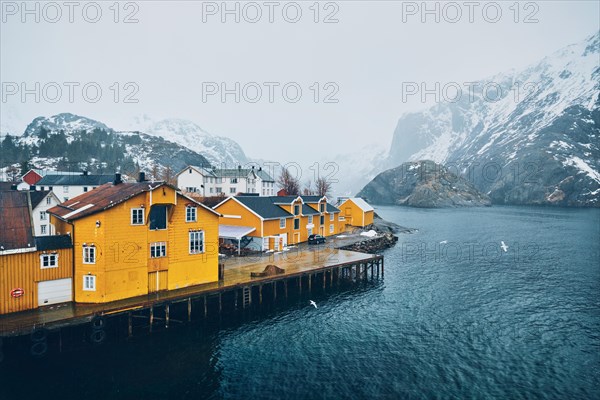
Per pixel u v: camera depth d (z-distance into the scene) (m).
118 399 22.89
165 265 34.19
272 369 26.81
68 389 23.64
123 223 31.55
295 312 37.41
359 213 87.88
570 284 47.84
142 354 28.16
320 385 24.91
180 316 34.56
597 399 23.47
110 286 30.88
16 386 23.75
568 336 32.50
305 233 65.25
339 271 50.06
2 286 27.77
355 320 35.78
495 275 52.28
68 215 31.97
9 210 31.47
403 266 57.75
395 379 25.67
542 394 24.00
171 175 154.88
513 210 175.88
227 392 23.98
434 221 125.19
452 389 24.50
